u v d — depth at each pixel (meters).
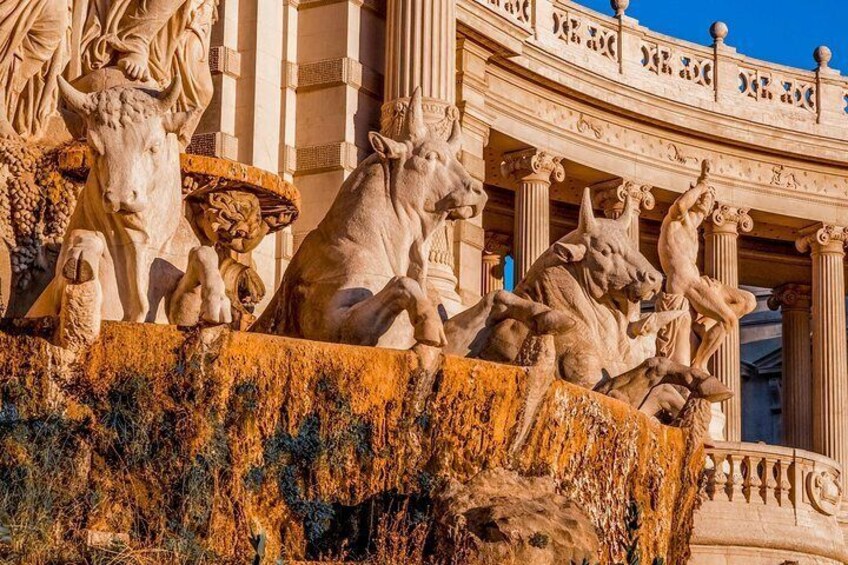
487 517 20.62
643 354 30.22
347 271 24.34
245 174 28.41
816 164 59.72
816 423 58.72
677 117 55.91
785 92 59.28
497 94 50.12
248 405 20.97
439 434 22.14
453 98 41.06
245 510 20.81
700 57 57.44
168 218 22.75
